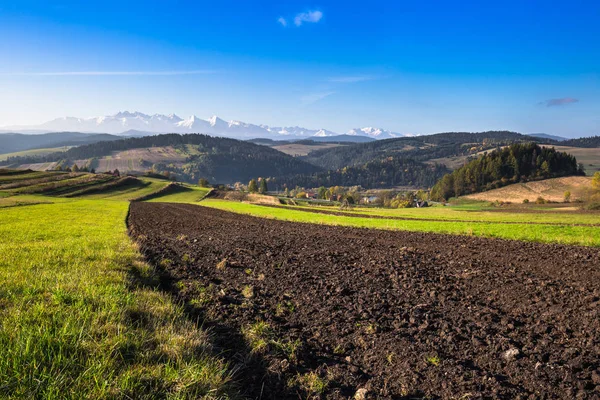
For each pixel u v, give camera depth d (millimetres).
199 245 18781
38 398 3354
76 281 7535
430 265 13711
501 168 174125
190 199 108625
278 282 10359
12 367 3660
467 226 33062
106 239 17375
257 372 5086
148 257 14117
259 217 47031
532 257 15734
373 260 14773
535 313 7824
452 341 6176
